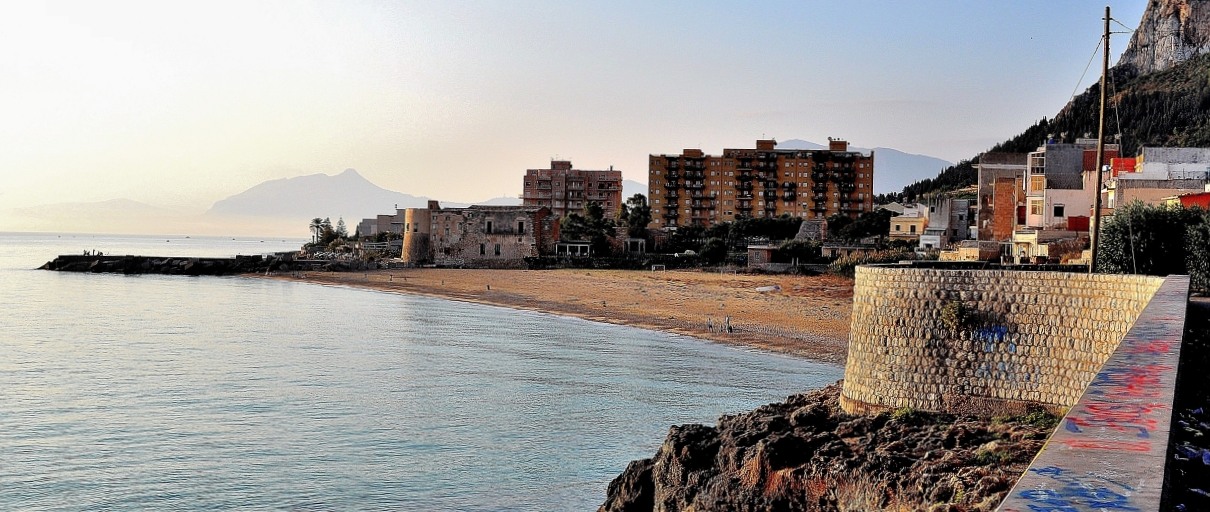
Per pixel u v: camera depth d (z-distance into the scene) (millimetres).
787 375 61125
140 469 38250
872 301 27078
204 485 36250
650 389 55844
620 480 31312
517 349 73750
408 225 183000
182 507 33688
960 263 35812
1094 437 7469
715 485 25078
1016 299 24812
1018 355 24703
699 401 52312
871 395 26891
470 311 107312
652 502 29438
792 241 160500
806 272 142625
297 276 166625
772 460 23625
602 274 153125
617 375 60906
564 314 103000
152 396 52344
